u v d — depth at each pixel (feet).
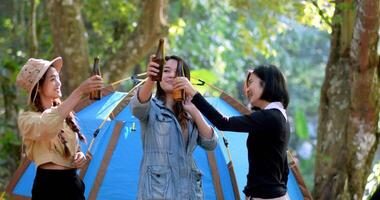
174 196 18.95
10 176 34.83
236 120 18.81
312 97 81.66
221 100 24.45
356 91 26.73
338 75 28.66
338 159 27.91
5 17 50.08
